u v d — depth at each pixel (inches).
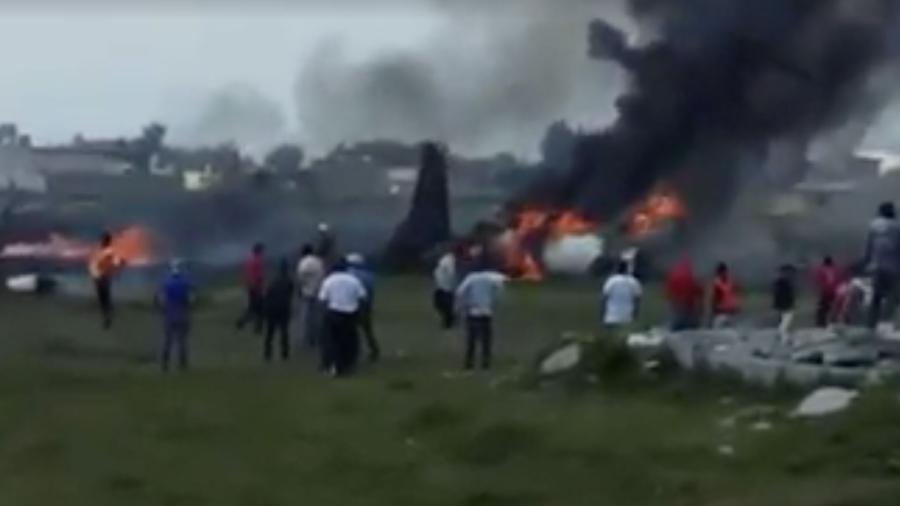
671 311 2245.3
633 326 2023.9
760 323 2290.8
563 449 1296.8
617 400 1513.3
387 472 1272.1
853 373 1416.1
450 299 2625.5
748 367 1499.8
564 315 3097.9
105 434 1460.4
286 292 2165.4
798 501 1074.7
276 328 2311.8
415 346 2410.2
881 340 1578.5
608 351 1626.5
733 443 1273.4
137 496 1226.0
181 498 1216.8
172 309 2055.9
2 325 2753.4
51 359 2239.2
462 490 1202.6
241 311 2972.4
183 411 1566.2
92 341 2501.2
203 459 1341.0
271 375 1932.8
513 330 2738.7
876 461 1170.0
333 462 1310.3
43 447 1402.6
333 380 1841.8
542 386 1630.2
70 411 1590.8
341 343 1936.5
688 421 1374.3
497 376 1797.5
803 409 1334.9
